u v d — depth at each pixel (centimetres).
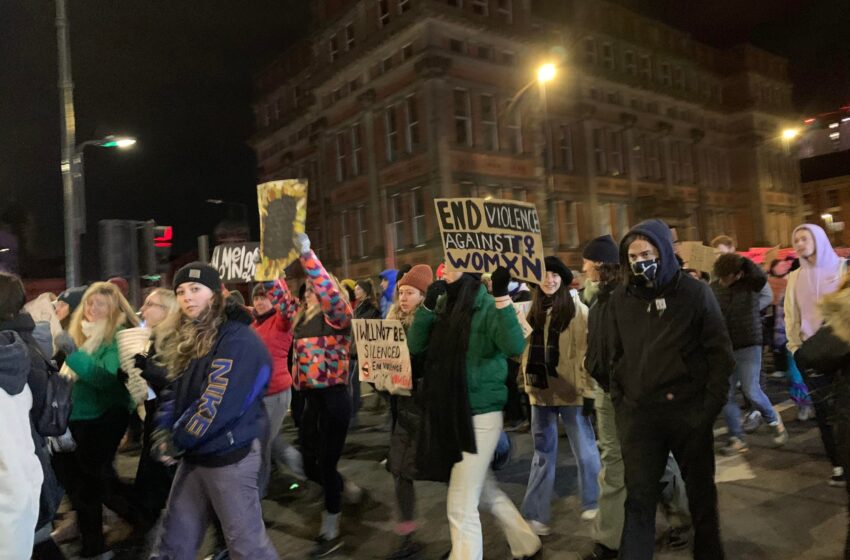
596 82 3675
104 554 464
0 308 317
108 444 462
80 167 1155
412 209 3030
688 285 340
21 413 303
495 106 3109
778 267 933
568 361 461
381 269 3183
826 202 5434
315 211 3794
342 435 490
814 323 511
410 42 2989
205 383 318
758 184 4612
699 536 340
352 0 3300
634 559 333
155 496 480
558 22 3469
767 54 4831
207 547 479
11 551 290
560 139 3459
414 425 400
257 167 4438
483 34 3034
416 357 400
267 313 516
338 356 492
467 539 366
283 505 575
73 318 479
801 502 487
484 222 425
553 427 473
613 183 3706
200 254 789
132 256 813
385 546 466
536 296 482
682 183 4241
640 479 340
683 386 337
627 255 352
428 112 2878
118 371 452
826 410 501
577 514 500
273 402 499
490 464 411
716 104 4525
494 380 376
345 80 3431
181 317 346
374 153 3244
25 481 297
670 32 4244
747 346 625
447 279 403
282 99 4166
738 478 552
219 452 311
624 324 356
